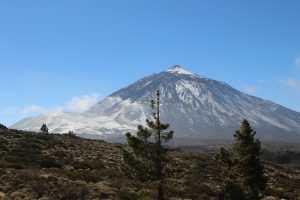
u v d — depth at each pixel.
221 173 62.03
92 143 80.81
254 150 38.88
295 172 82.94
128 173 36.22
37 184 38.69
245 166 38.66
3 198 34.84
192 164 65.38
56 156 62.47
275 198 53.06
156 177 35.94
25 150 61.88
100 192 39.81
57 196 36.78
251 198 38.50
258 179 38.94
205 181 55.41
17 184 39.25
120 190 41.94
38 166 51.84
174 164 64.31
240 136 39.16
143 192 42.41
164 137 35.97
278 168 83.00
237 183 38.72
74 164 55.94
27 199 35.41
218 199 41.25
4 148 61.03
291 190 62.34
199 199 44.31
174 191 45.12
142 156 35.62
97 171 52.47
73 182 43.31
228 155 39.97
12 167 48.75
